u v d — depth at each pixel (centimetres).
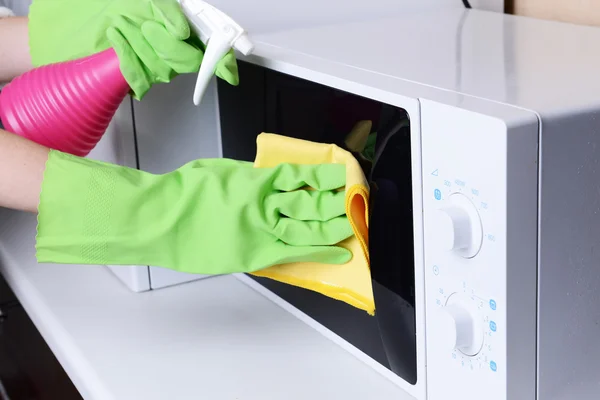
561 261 51
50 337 74
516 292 49
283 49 72
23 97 66
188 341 71
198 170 61
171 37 60
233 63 63
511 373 50
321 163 63
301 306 73
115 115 76
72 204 59
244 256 61
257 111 74
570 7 89
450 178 50
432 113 51
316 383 63
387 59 66
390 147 56
